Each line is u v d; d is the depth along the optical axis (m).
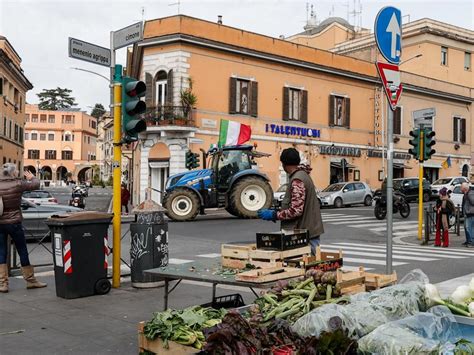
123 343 5.69
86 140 110.12
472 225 16.03
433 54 47.81
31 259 12.45
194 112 30.67
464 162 47.44
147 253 8.41
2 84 43.62
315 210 6.21
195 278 5.25
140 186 31.44
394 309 4.38
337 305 4.26
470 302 4.79
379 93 40.41
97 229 8.03
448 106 46.22
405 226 21.70
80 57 8.85
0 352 5.40
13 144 49.28
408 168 41.94
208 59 31.30
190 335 4.43
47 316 6.80
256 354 3.74
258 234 5.57
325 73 37.12
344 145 38.34
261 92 33.66
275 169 34.31
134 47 33.91
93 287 7.97
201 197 22.17
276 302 4.65
